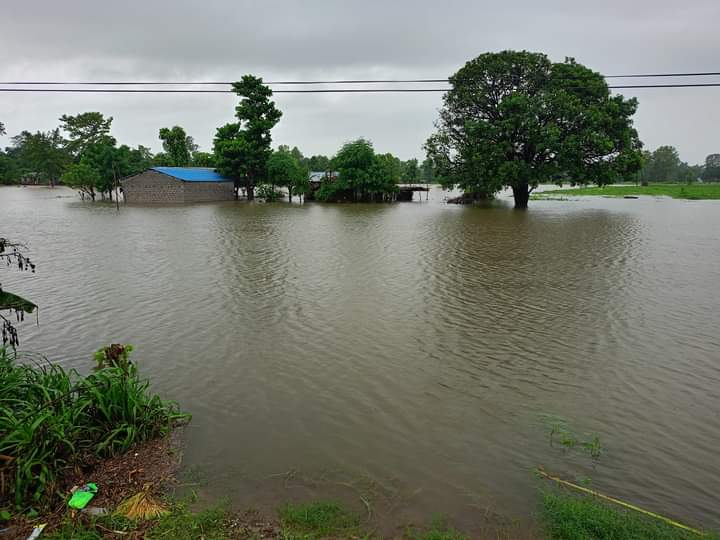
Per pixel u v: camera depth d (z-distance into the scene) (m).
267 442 6.26
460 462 5.88
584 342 9.86
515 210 43.06
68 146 96.69
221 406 7.21
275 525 4.69
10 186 112.31
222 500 5.06
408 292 13.55
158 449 6.02
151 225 29.92
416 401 7.42
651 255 19.45
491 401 7.44
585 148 40.81
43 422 5.32
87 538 4.31
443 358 9.03
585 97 41.41
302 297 12.97
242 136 57.69
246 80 57.22
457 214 38.66
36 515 4.64
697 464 5.89
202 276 15.37
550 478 5.59
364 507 5.01
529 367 8.67
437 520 4.82
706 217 35.53
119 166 59.50
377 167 54.56
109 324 10.78
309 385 7.91
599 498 5.23
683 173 155.00
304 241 22.97
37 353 9.05
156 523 4.61
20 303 6.40
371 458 5.93
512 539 4.55
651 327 10.75
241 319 11.15
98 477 5.37
